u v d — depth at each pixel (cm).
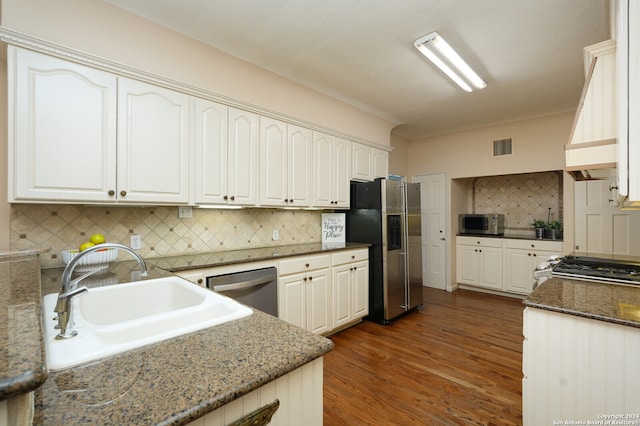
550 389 123
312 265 278
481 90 320
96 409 50
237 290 221
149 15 199
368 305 343
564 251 382
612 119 134
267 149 267
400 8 195
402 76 289
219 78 241
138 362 66
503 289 435
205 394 55
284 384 71
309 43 234
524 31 219
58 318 88
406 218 362
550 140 395
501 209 496
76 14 176
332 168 330
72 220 196
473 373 226
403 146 521
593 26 212
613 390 110
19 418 42
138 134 193
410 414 180
